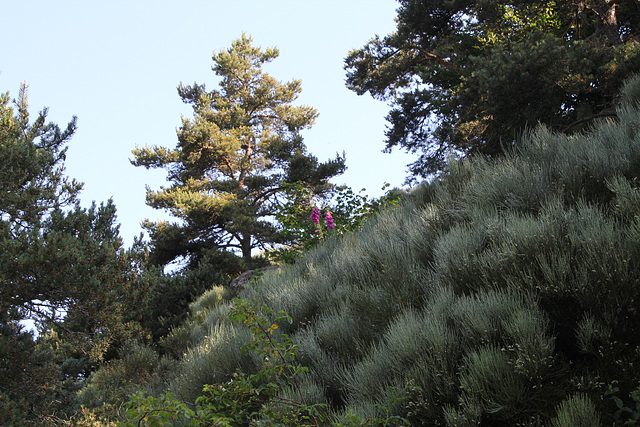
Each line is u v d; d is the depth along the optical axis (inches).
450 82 828.6
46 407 319.3
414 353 149.6
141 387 370.6
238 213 996.6
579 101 589.6
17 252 300.5
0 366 311.7
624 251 142.3
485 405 129.3
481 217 200.8
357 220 424.5
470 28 779.4
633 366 125.3
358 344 177.3
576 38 709.3
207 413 123.5
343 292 223.1
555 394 127.1
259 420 144.9
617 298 133.0
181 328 509.7
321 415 153.3
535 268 156.6
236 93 1278.3
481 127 631.2
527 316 139.1
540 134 252.1
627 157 196.5
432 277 190.2
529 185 203.6
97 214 391.2
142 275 365.4
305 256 350.9
